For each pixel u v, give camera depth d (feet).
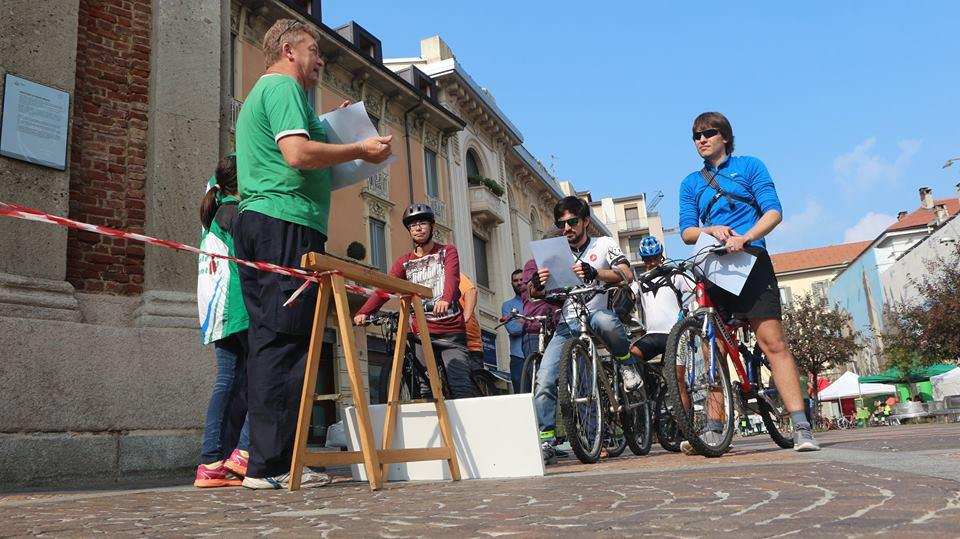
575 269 15.61
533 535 4.88
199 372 19.90
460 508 6.84
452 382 17.75
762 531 4.51
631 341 18.49
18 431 16.78
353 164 12.00
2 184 18.67
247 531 6.07
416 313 12.01
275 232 10.98
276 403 10.73
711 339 14.12
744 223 14.19
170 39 22.84
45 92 19.89
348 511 7.17
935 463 8.05
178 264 21.26
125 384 18.62
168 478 18.42
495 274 86.12
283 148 10.82
